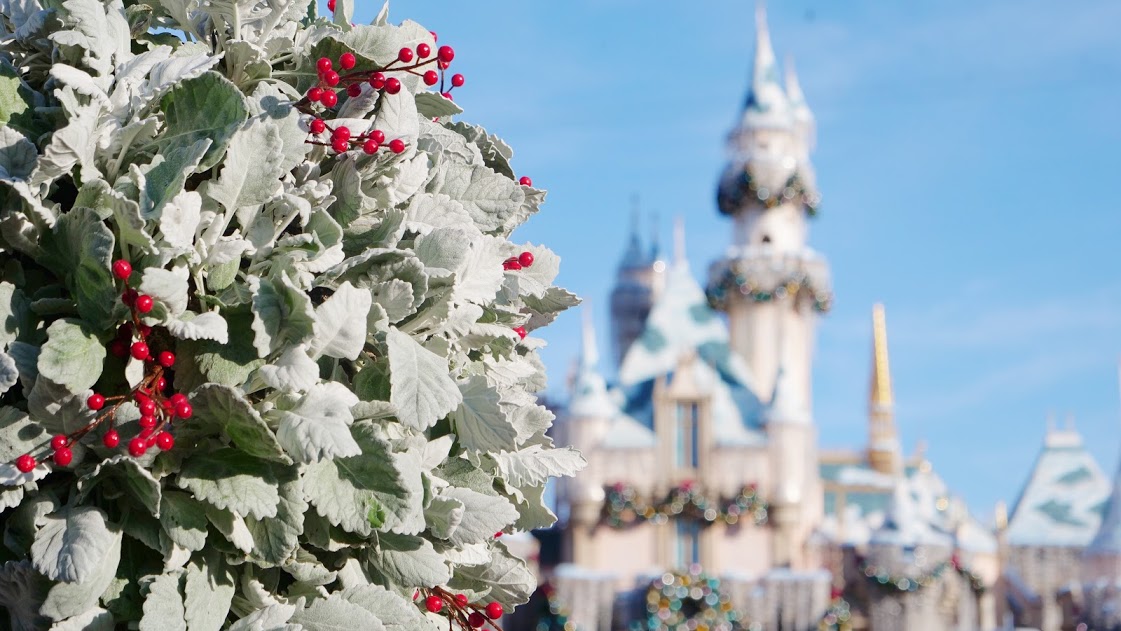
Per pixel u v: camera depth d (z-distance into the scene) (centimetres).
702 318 5069
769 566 4503
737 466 4556
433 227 371
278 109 344
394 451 339
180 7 377
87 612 321
